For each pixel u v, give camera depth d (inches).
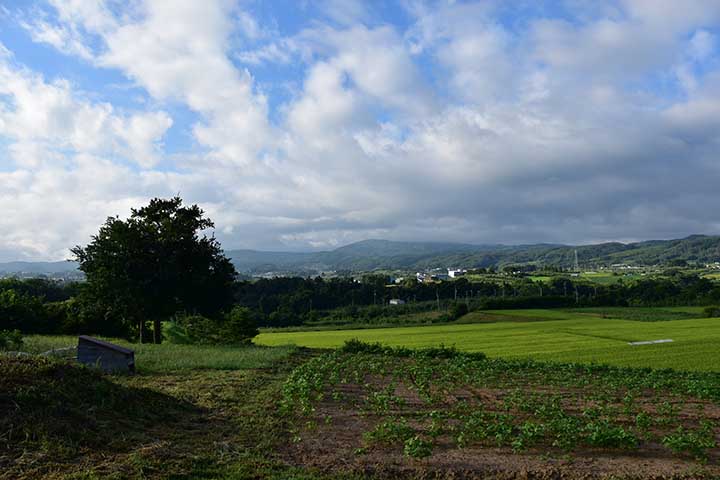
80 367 674.2
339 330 3166.8
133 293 1571.1
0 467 419.8
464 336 2450.8
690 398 864.9
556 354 1664.6
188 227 1690.5
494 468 477.7
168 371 970.1
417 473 461.7
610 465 490.6
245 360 1144.8
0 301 1777.8
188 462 458.9
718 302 4126.5
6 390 537.6
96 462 448.5
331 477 440.5
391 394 820.6
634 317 3449.8
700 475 463.2
